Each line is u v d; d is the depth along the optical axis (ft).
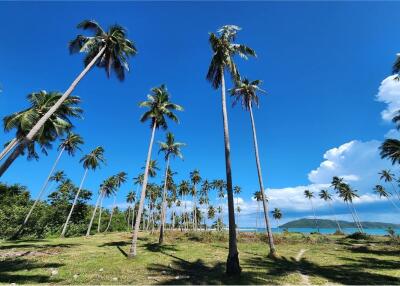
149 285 42.80
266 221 86.89
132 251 72.69
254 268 60.90
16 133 78.02
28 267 57.82
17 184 221.66
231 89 103.35
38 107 81.15
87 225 241.55
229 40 70.49
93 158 193.98
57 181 229.66
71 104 93.25
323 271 58.65
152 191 301.43
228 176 58.23
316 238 145.59
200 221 438.81
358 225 289.33
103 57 72.33
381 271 59.00
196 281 46.24
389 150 144.87
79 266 59.88
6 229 160.45
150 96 91.35
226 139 61.98
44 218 190.08
